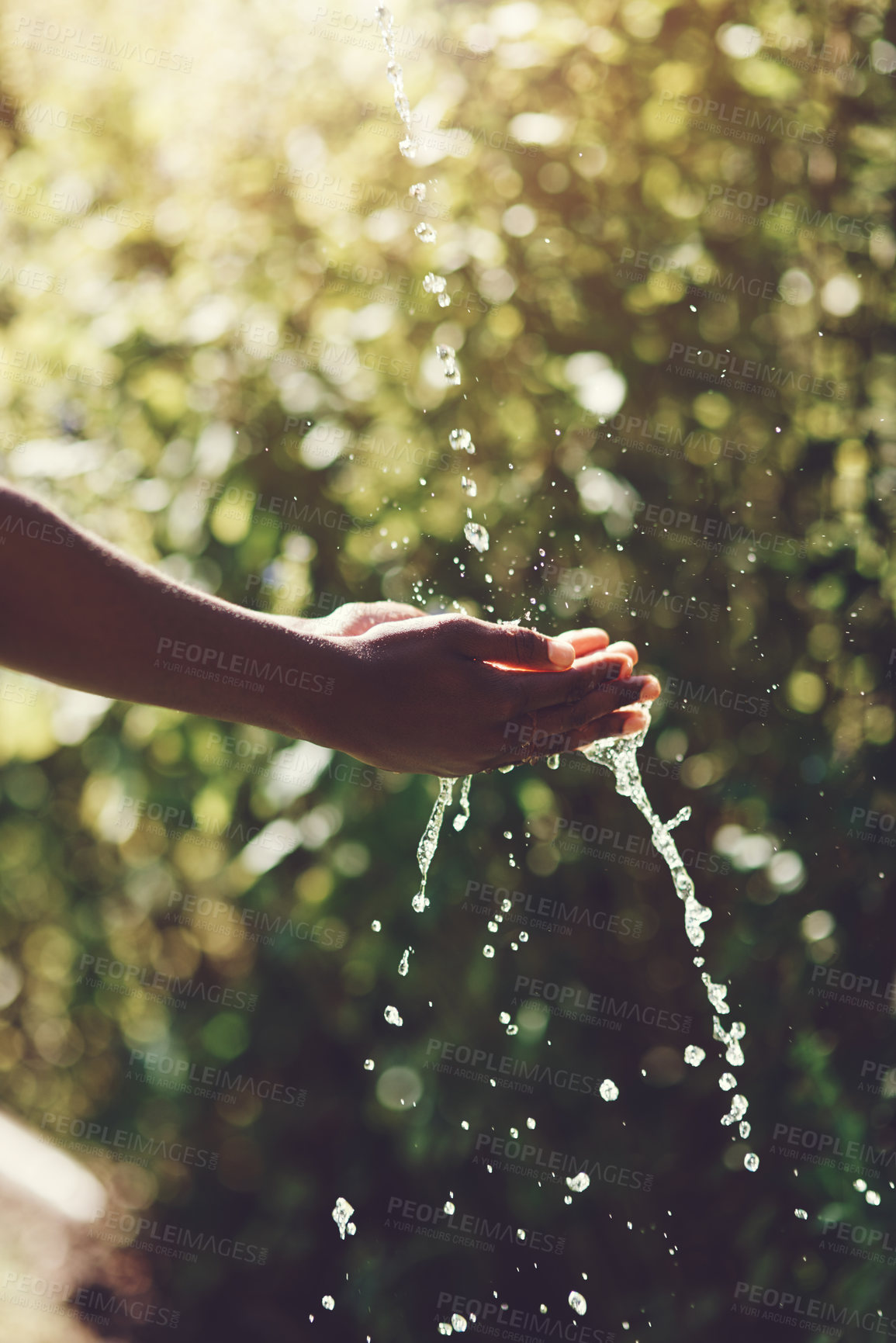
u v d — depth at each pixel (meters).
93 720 1.80
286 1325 1.88
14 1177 2.19
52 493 1.81
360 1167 1.83
